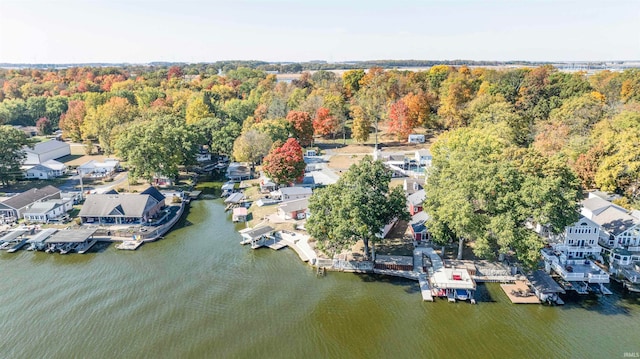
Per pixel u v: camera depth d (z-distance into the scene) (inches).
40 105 7322.8
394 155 4928.6
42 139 6304.1
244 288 2354.8
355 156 5196.9
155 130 4116.6
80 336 1939.0
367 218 2378.2
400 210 2539.4
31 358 1796.3
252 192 3973.9
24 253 2792.8
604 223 2785.4
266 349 1867.6
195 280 2437.3
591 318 2046.0
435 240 2484.0
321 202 2524.6
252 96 7721.5
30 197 3459.6
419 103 5797.2
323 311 2144.4
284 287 2365.9
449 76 7347.4
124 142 4047.7
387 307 2171.5
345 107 7062.0
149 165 3912.4
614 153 3280.0
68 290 2327.8
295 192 3666.3
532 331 1962.4
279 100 6387.8
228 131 5172.2
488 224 2292.1
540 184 2294.5
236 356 1824.6
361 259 2588.6
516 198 2269.9
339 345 1893.5
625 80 5989.2
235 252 2795.3
